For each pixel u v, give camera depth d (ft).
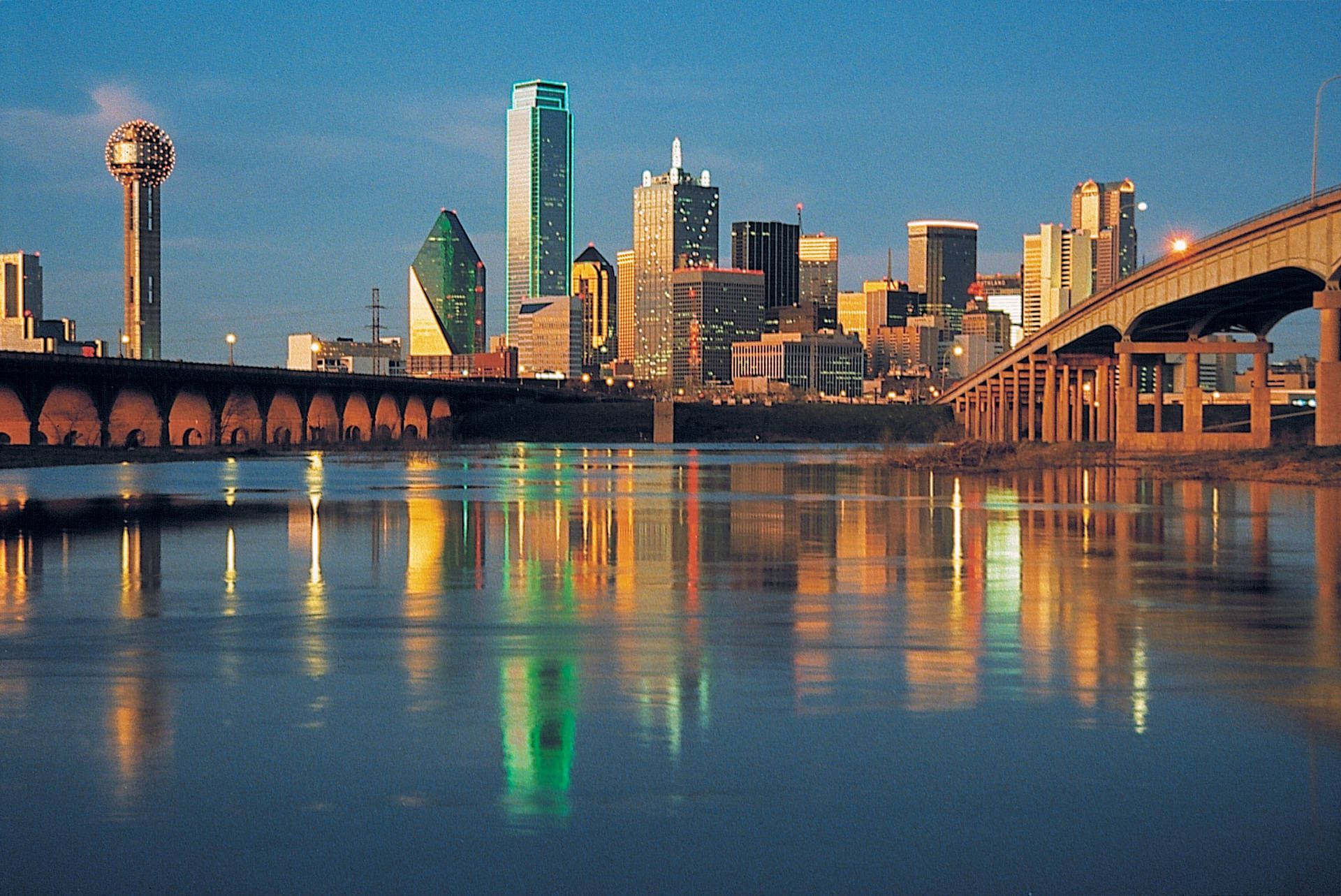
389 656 68.33
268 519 158.10
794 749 49.73
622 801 43.70
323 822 41.57
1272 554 120.26
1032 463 331.16
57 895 36.06
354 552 121.29
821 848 39.63
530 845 39.78
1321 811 42.68
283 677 62.64
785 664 66.13
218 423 567.59
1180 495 211.00
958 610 85.15
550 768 47.29
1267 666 65.62
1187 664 66.18
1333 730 52.60
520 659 67.56
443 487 232.73
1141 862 38.55
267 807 42.88
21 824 41.29
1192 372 462.60
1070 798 44.09
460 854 39.01
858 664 66.18
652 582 99.60
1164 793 44.45
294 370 649.61
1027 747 50.01
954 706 56.75
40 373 440.45
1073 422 627.46
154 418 529.04
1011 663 66.39
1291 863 38.37
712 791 44.75
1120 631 76.59
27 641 72.49
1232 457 327.47
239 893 36.27
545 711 55.77
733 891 36.50
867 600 89.76
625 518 162.20
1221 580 100.94
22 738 51.01
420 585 97.50
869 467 347.97
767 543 130.62
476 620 80.48
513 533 141.08
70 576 102.06
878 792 44.62
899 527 149.79
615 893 36.32
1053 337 592.19
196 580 100.17
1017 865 38.34
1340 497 204.95
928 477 281.74
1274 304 431.02
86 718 54.24
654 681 61.98
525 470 319.06
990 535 139.95
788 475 293.23
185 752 49.14
